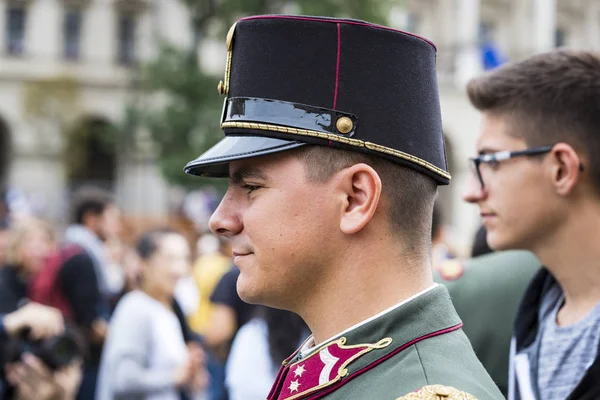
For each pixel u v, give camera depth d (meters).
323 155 2.34
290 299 2.42
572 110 3.22
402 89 2.40
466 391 2.11
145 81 37.22
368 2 31.66
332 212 2.35
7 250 9.74
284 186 2.35
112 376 7.27
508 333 3.86
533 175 3.29
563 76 3.24
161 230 7.75
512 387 3.44
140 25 50.69
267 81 2.38
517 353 3.43
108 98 50.72
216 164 2.53
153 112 35.91
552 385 3.27
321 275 2.38
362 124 2.34
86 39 50.91
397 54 2.40
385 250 2.37
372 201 2.31
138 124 36.38
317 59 2.36
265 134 2.35
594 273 3.24
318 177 2.34
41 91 47.34
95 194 12.59
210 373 8.98
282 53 2.37
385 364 2.26
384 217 2.36
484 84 3.39
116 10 50.69
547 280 3.47
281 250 2.35
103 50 50.84
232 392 5.99
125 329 7.34
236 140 2.39
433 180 2.47
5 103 49.88
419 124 2.42
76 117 47.97
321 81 2.35
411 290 2.38
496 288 3.91
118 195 47.19
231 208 2.44
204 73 35.09
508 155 3.31
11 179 48.81
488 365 3.88
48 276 9.20
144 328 7.33
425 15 46.16
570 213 3.26
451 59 44.75
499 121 3.36
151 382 7.23
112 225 12.68
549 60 3.33
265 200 2.37
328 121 2.33
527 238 3.34
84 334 9.06
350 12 31.77
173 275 7.57
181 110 34.81
